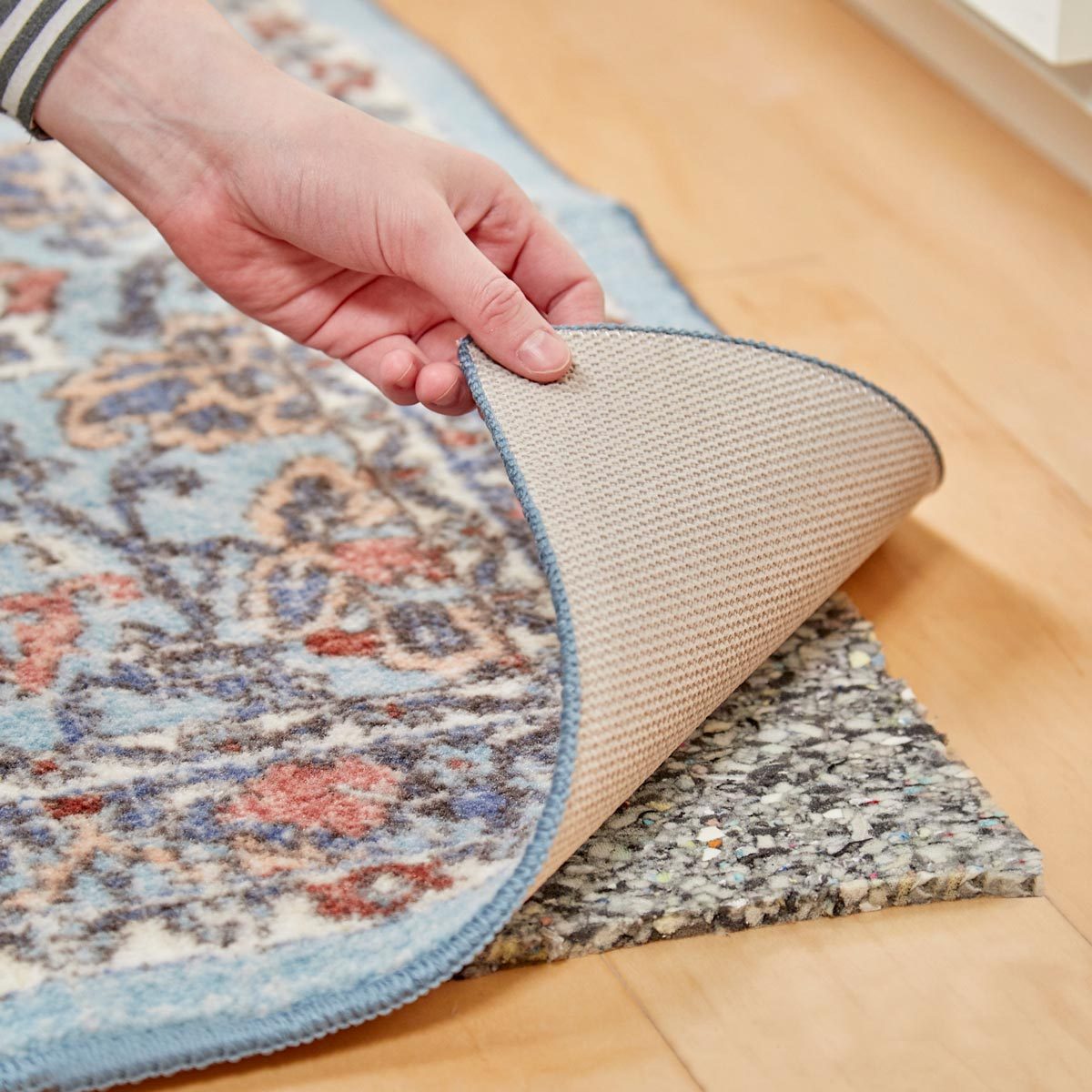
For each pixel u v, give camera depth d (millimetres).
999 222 1229
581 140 1354
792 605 729
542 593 828
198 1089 580
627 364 752
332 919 615
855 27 1564
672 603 667
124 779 689
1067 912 653
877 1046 598
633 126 1379
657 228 1224
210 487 896
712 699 690
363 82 1398
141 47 791
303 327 876
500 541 868
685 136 1365
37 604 797
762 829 679
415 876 637
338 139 771
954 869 652
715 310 1110
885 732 739
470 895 622
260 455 928
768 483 732
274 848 653
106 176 835
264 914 619
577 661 621
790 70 1482
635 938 638
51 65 790
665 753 669
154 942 606
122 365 1008
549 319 880
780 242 1205
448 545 863
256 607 806
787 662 792
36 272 1104
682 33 1558
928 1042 599
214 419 960
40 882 634
